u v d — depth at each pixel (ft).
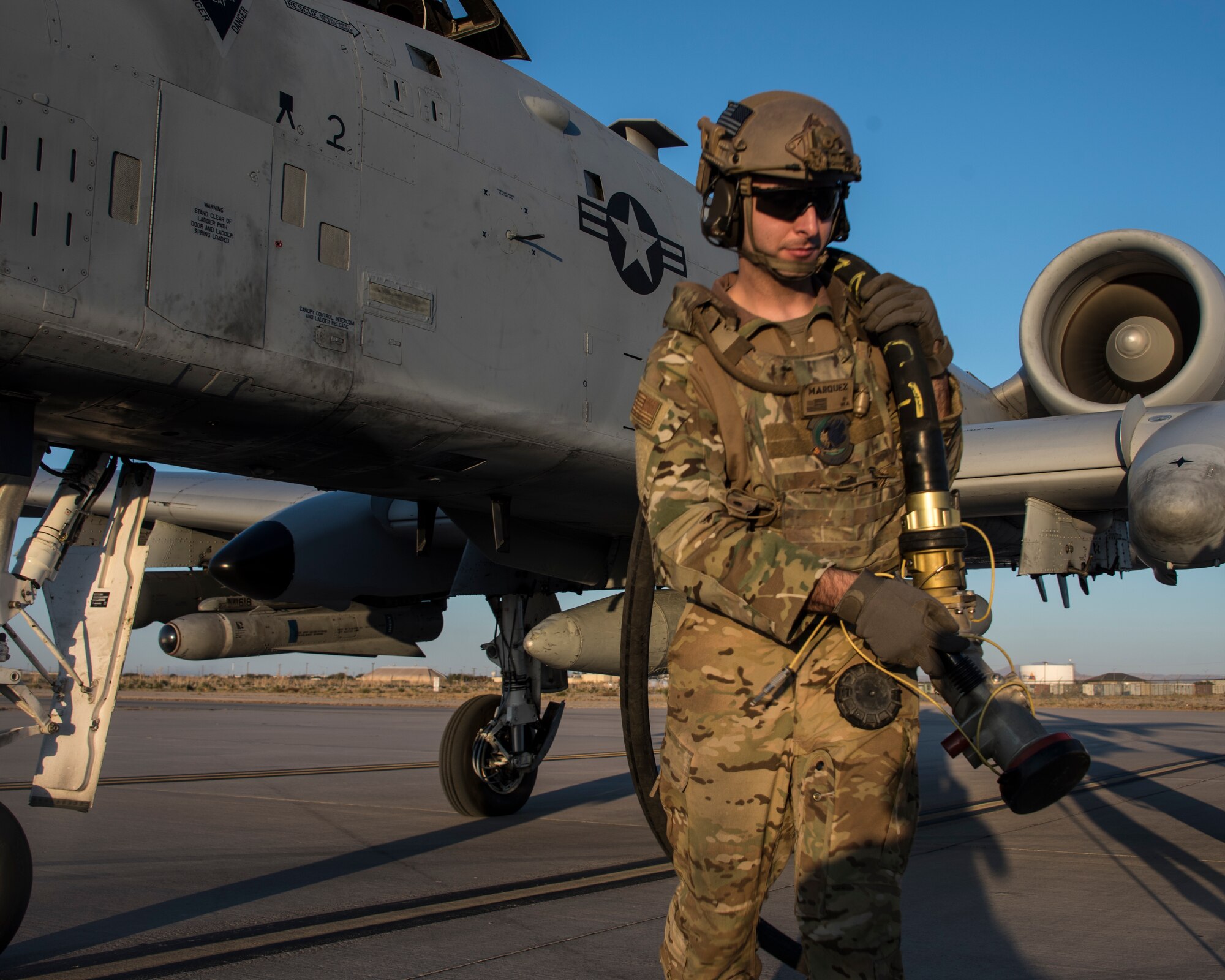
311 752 36.81
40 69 9.96
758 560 4.03
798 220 4.42
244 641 22.16
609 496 16.72
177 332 10.72
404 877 13.83
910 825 4.45
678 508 4.33
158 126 10.79
